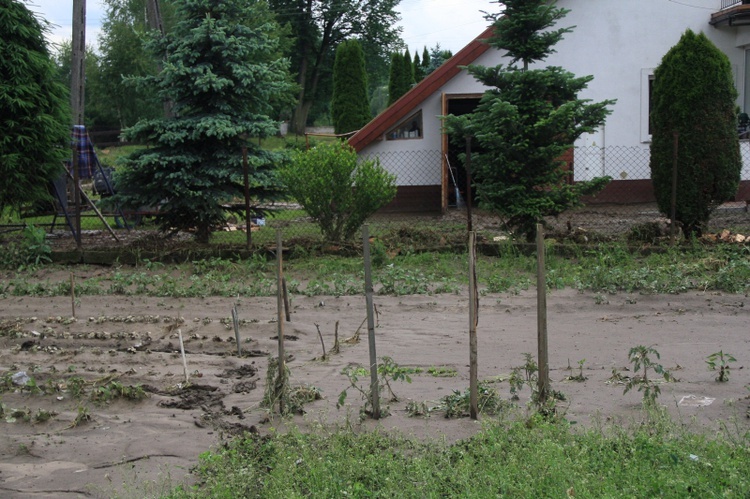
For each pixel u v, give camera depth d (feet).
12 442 17.81
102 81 163.02
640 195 60.39
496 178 43.91
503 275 36.73
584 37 59.88
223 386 21.76
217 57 44.93
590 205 60.49
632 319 28.91
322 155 44.37
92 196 70.85
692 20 59.47
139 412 19.81
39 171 46.60
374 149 61.46
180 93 44.88
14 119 44.80
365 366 23.35
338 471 14.46
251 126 44.39
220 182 44.21
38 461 16.83
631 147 60.03
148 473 15.89
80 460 16.76
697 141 42.91
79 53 68.59
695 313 29.55
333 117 102.01
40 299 34.81
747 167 58.70
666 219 45.16
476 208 61.93
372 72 192.34
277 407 19.17
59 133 46.52
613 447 15.14
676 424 16.62
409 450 15.88
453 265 39.93
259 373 23.11
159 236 46.06
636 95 60.13
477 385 18.69
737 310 29.73
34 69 45.50
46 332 27.96
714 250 40.14
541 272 18.11
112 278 38.91
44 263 43.68
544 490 13.32
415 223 54.13
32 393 21.03
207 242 45.73
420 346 25.89
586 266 37.91
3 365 24.36
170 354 25.29
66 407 20.31
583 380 21.09
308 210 44.68
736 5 56.39
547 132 42.09
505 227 44.37
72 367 23.36
